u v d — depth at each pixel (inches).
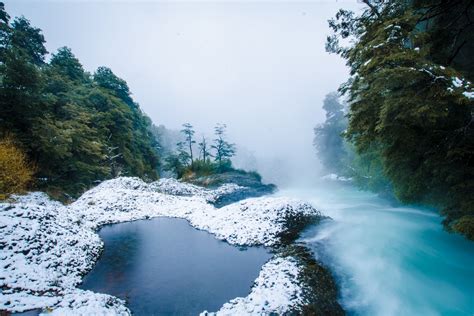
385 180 625.9
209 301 203.2
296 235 343.9
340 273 245.1
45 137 527.2
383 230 369.7
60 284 216.7
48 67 835.4
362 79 245.9
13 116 509.7
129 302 203.6
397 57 200.5
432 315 195.0
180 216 511.5
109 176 967.6
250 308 174.1
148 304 200.1
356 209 554.3
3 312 150.6
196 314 185.5
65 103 745.6
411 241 326.0
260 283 221.3
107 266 276.4
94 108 1025.5
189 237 377.7
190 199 655.8
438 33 285.6
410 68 193.8
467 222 206.1
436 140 253.3
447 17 292.2
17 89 504.1
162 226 443.8
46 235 278.1
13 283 191.5
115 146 1119.0
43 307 161.0
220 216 446.3
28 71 513.0
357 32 313.0
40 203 448.5
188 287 226.7
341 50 338.0
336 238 333.4
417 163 289.9
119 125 1178.6
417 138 253.3
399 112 224.2
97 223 443.8
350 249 299.4
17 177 460.1
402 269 256.7
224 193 768.3
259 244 331.0
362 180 821.2
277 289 200.7
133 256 304.7
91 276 252.8
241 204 467.5
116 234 397.1
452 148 231.3
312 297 191.3
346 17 338.0
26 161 509.4
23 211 298.8
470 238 201.3
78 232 334.6
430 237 339.6
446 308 201.5
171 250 323.9
